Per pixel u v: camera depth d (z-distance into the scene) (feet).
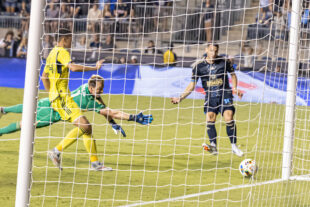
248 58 192.24
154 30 220.43
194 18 214.48
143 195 65.21
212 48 90.58
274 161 92.48
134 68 190.39
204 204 61.77
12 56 208.03
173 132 124.98
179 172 80.64
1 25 219.00
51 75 72.69
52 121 73.97
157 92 184.75
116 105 163.22
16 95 181.47
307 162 91.30
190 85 91.86
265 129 131.03
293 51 78.07
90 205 59.57
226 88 92.12
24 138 45.68
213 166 86.38
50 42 199.11
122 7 221.87
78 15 219.20
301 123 107.55
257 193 68.54
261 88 173.78
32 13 45.06
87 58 202.80
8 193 62.64
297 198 66.59
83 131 74.49
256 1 208.85
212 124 89.81
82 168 73.31
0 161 81.41
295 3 76.69
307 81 104.94
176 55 196.65
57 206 58.59
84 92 78.02
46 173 69.72
